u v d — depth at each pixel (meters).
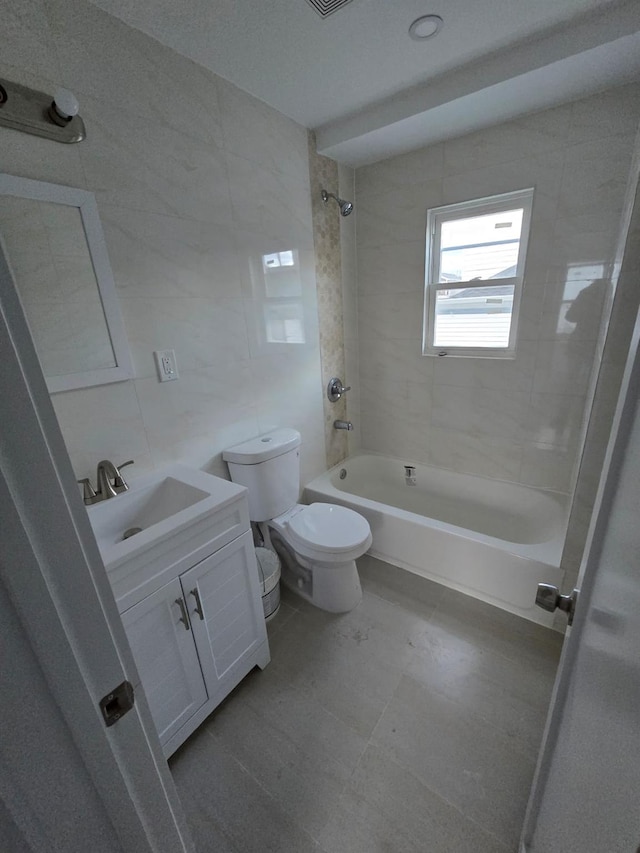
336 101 1.68
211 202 1.52
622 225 1.52
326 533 1.72
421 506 2.57
